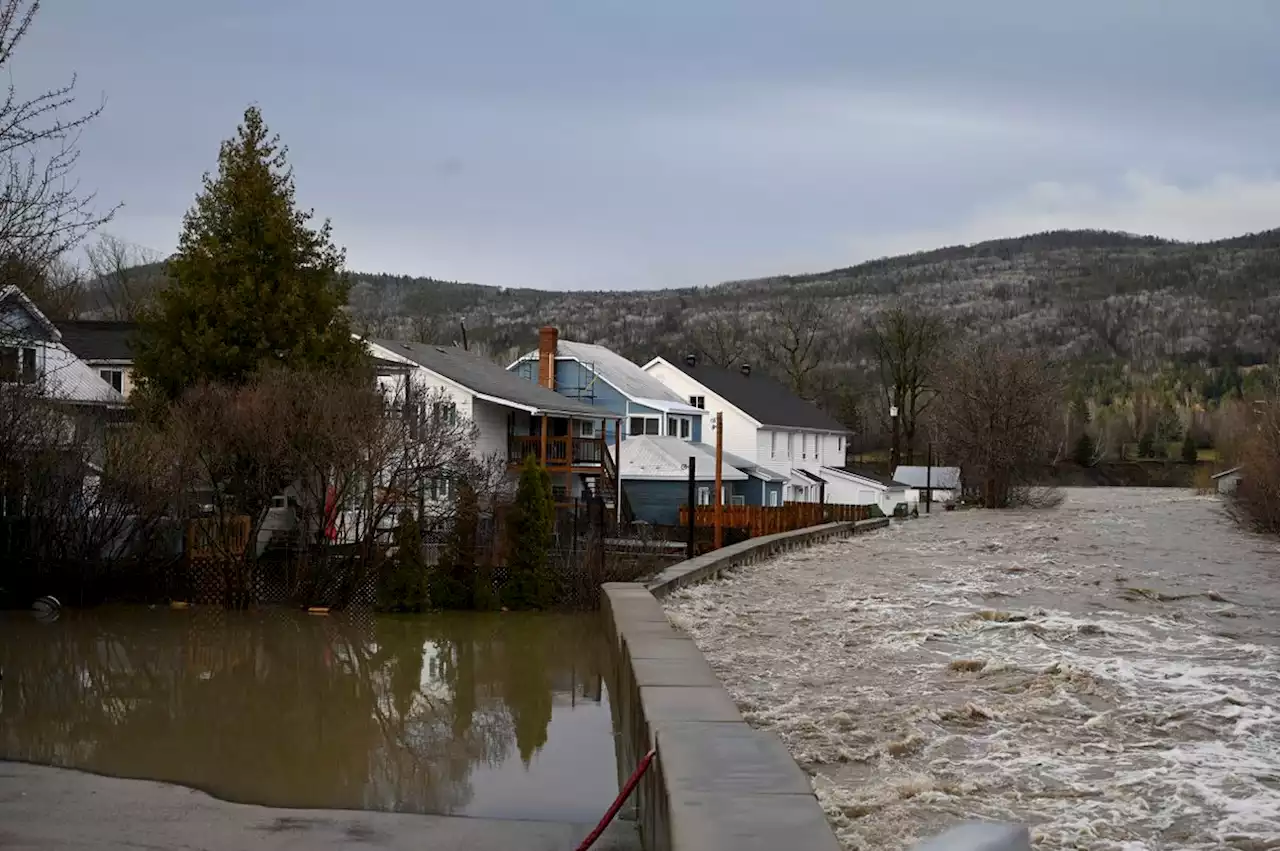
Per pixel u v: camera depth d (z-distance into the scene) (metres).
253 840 7.51
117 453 18.55
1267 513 35.16
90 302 53.38
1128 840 5.57
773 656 11.23
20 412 17.41
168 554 19.27
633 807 8.00
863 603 15.88
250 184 23.27
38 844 7.41
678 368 54.88
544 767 9.52
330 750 10.12
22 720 11.30
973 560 24.59
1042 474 69.38
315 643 16.05
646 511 42.28
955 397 59.56
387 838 7.54
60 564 18.48
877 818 5.98
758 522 33.22
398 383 27.88
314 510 19.69
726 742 5.79
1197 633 12.79
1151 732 7.85
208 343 22.11
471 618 18.47
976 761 7.11
